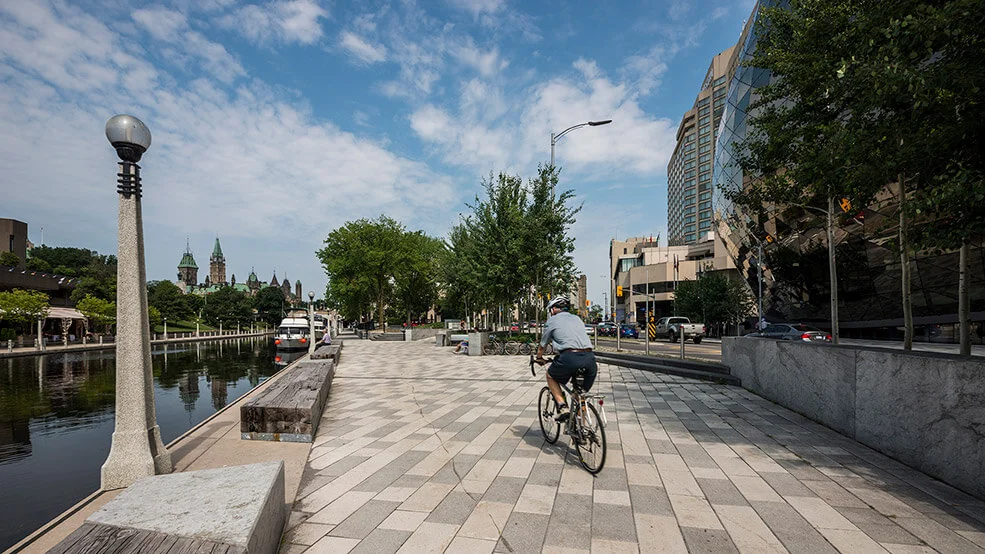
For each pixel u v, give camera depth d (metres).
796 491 4.03
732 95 32.50
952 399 4.12
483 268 20.05
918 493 3.96
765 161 11.12
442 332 29.00
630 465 4.77
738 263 40.03
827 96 6.84
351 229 48.34
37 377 22.09
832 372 6.26
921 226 5.14
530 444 5.70
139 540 2.15
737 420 6.88
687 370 12.14
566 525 3.40
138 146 4.57
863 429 5.50
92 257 101.31
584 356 4.74
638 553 2.97
